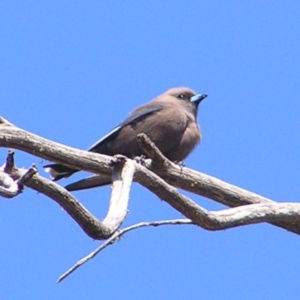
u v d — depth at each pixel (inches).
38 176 300.8
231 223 374.9
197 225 373.7
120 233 366.0
